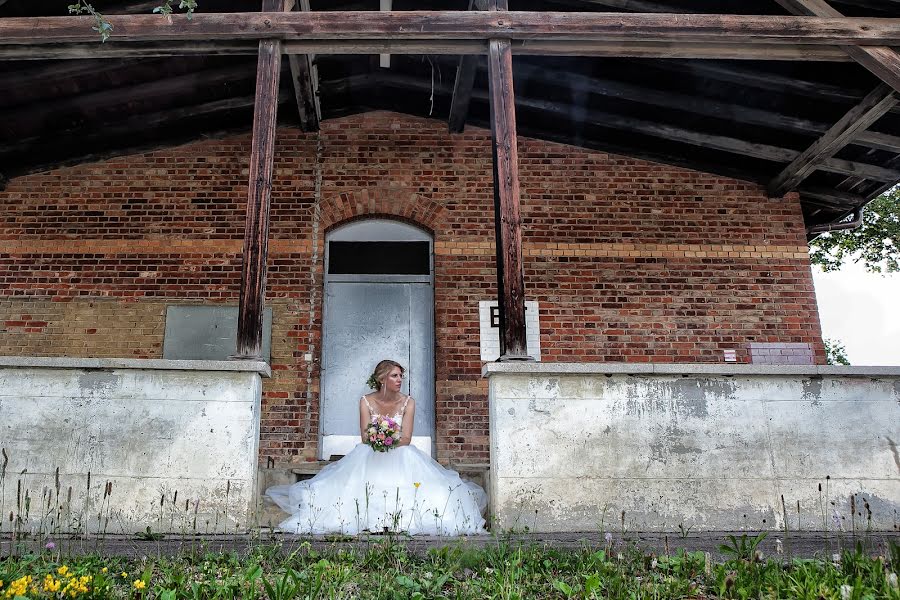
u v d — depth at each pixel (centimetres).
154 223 779
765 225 805
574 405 459
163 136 797
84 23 546
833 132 688
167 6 489
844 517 446
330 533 437
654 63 688
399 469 491
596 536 424
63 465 439
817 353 768
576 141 812
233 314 752
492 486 452
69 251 767
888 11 613
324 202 789
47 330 744
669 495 446
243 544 405
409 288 795
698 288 782
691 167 814
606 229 795
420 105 807
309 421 725
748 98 716
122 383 454
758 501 448
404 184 800
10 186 789
